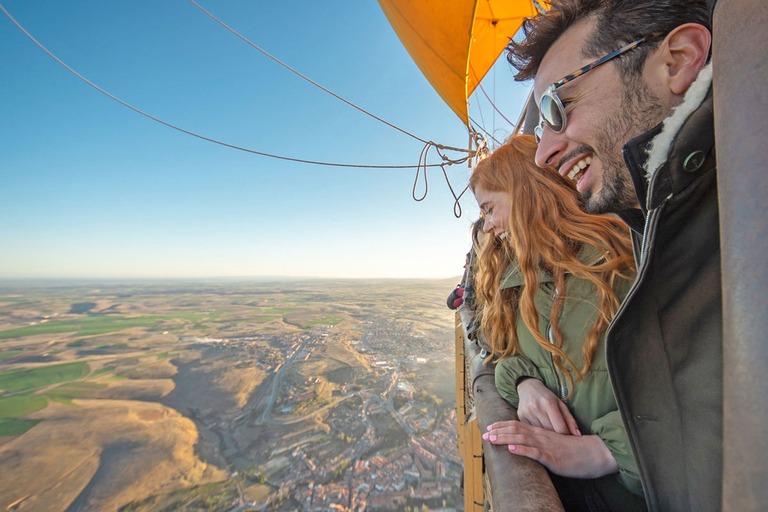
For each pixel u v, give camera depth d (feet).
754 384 0.47
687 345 1.13
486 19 7.87
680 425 1.15
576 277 1.98
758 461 0.45
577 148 1.37
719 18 0.65
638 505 1.64
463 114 8.12
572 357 1.90
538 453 1.60
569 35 1.31
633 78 1.18
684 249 1.10
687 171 1.03
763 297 0.47
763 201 0.50
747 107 0.54
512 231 2.22
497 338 2.61
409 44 7.97
